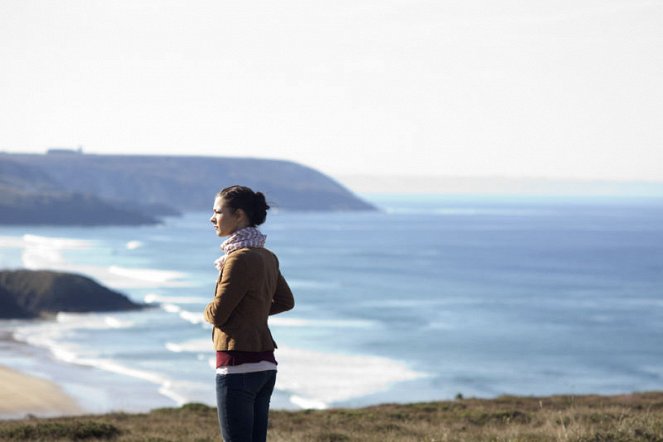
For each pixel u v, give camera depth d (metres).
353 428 14.46
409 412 20.59
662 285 139.00
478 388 56.31
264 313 4.66
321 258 196.38
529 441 8.53
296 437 10.89
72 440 12.17
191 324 88.44
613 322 94.25
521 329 87.44
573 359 69.94
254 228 4.79
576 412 14.50
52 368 59.31
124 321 91.94
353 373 59.09
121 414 20.84
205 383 53.91
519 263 185.75
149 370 58.78
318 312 97.44
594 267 175.75
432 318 94.62
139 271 158.88
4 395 47.75
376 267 171.25
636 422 8.88
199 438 11.11
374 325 87.12
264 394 4.72
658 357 71.38
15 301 99.25
